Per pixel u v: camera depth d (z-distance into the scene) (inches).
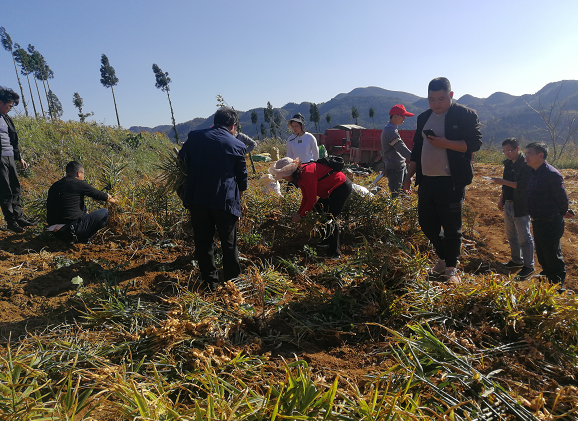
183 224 222.2
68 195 195.2
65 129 510.3
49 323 121.2
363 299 131.3
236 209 143.8
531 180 152.4
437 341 95.7
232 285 129.2
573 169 524.7
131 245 199.3
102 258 181.6
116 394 78.6
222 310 122.1
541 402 80.4
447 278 152.5
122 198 224.7
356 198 221.1
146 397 78.3
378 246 141.6
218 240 197.5
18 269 165.9
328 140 685.3
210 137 141.8
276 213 227.8
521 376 93.0
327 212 183.5
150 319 118.3
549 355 102.5
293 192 236.8
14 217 214.8
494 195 369.7
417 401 76.5
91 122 580.4
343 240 213.9
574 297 110.7
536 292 115.5
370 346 110.3
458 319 118.7
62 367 96.3
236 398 77.9
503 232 252.2
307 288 146.4
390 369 89.6
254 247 195.9
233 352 101.4
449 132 146.6
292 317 122.4
